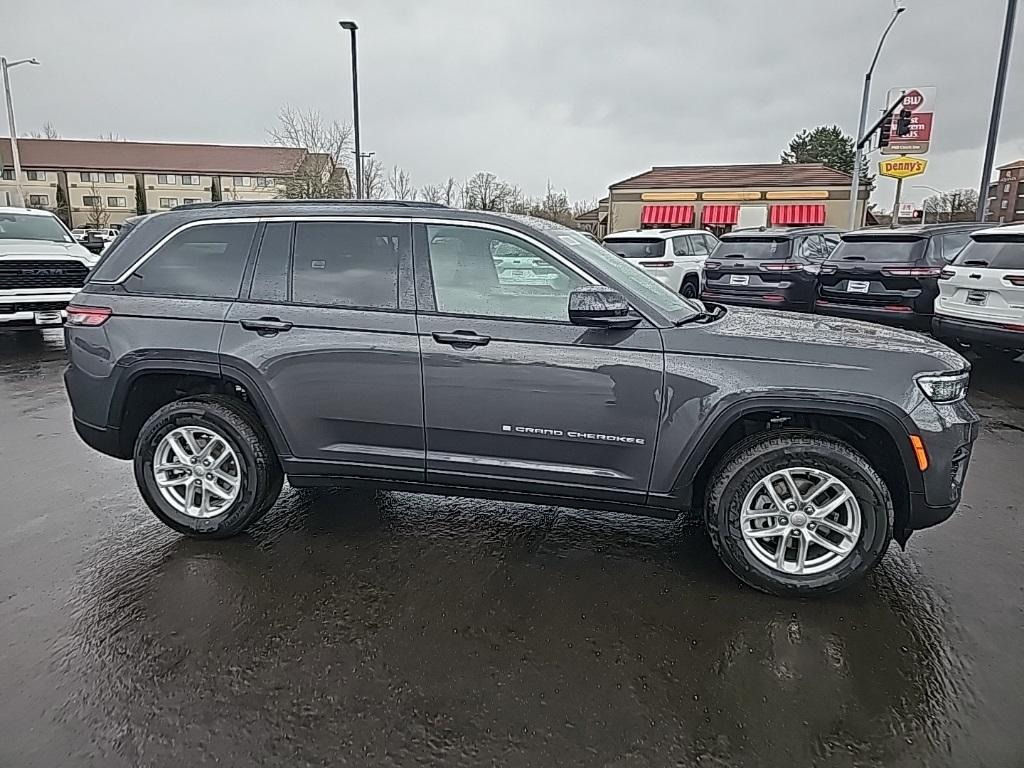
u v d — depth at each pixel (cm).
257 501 356
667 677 258
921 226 942
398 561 343
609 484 322
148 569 333
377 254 337
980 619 295
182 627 286
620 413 311
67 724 231
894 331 341
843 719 236
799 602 308
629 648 275
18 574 327
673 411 306
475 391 321
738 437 327
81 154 6844
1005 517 398
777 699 246
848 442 318
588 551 355
